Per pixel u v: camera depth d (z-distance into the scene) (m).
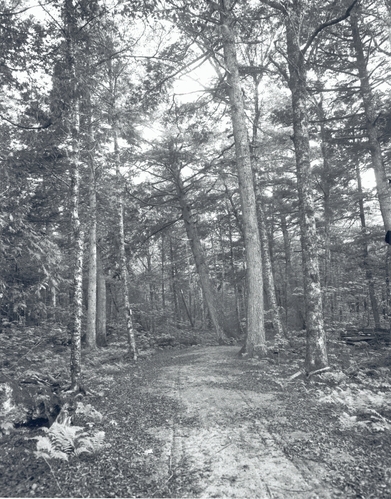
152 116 16.31
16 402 5.94
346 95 16.30
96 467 4.49
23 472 4.38
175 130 19.02
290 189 21.72
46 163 9.92
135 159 17.94
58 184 12.38
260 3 12.98
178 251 33.34
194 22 11.56
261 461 4.52
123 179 15.66
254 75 17.67
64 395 6.95
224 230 29.34
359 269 19.36
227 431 5.57
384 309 23.02
